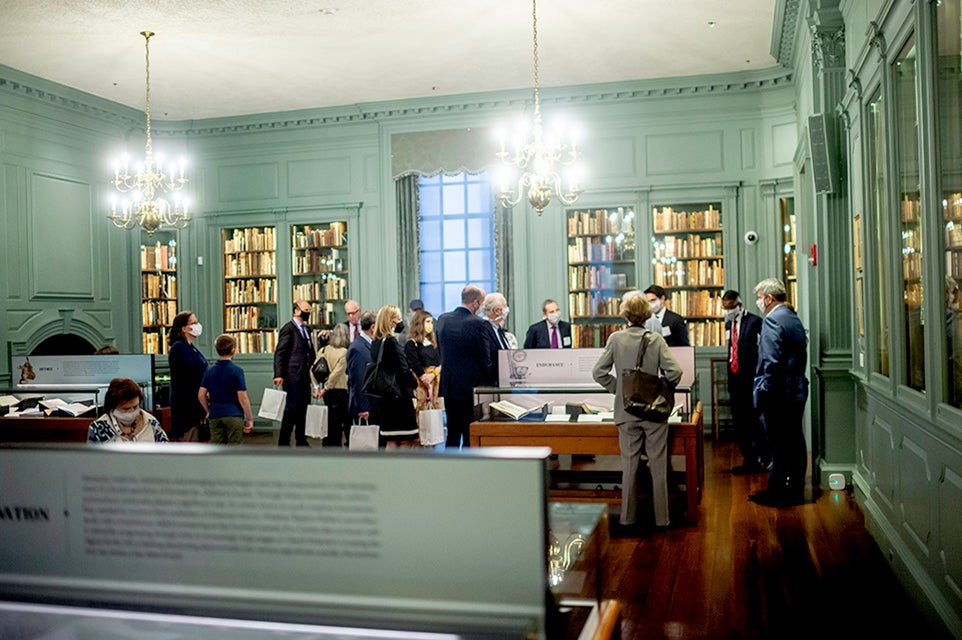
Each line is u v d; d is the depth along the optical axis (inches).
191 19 294.4
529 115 401.4
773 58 352.2
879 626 142.8
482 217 414.9
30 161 361.1
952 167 122.0
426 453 50.5
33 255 361.1
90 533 54.6
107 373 289.1
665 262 390.9
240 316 441.1
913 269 152.7
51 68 346.3
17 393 258.7
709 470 294.8
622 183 392.2
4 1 274.5
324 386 324.8
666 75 377.1
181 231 443.2
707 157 382.9
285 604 52.1
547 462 49.9
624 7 289.4
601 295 396.8
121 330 414.0
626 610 153.9
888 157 167.8
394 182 418.9
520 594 49.3
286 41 319.6
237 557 52.6
